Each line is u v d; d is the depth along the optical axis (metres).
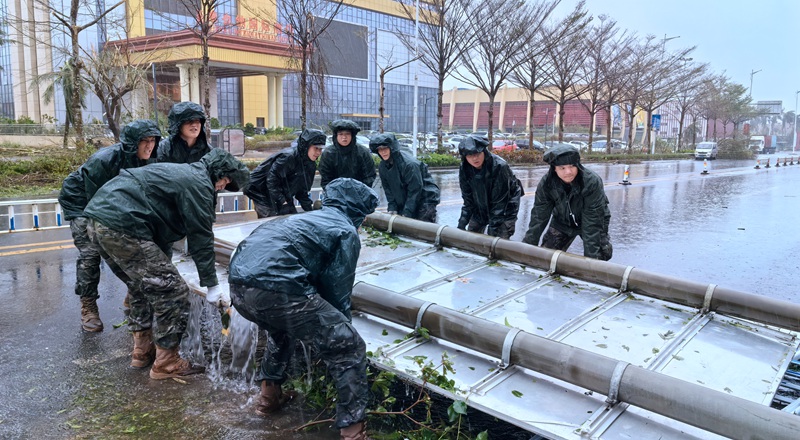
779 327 3.41
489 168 5.42
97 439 3.13
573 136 63.41
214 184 3.83
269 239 2.90
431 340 3.38
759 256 8.96
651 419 2.55
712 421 2.31
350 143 6.23
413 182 6.31
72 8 18.00
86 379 3.86
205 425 3.28
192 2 17.06
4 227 9.88
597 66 33.28
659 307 3.76
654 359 2.97
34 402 3.54
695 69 41.41
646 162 39.47
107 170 4.41
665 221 12.64
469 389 2.79
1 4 37.66
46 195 13.95
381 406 3.27
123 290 6.04
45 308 5.38
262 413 3.38
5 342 4.51
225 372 3.96
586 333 3.31
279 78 41.50
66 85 18.97
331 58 45.59
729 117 57.47
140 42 31.38
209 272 3.74
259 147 32.88
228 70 37.84
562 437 2.41
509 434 3.22
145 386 3.77
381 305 3.51
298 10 21.27
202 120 4.85
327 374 3.57
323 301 2.90
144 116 22.20
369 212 3.21
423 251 4.89
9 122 33.53
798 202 16.44
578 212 4.95
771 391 2.73
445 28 25.00
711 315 3.61
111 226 3.55
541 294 3.94
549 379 2.90
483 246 4.70
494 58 25.25
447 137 45.66
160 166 3.68
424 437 3.07
